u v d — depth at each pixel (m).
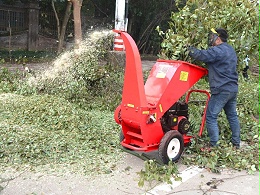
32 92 8.05
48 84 8.09
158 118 4.57
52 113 6.39
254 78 11.80
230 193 4.11
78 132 5.81
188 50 4.90
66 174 4.38
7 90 8.27
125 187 4.14
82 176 4.36
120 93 7.88
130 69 4.39
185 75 4.81
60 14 20.48
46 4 20.00
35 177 4.26
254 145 5.80
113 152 5.17
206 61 4.91
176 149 4.78
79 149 5.15
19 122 6.05
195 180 4.42
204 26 5.36
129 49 4.37
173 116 4.85
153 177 4.27
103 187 4.11
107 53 9.09
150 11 20.59
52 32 20.58
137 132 4.75
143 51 22.56
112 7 21.39
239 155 5.21
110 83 8.11
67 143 5.27
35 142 5.19
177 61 4.77
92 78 8.02
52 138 5.42
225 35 5.10
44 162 4.68
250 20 5.84
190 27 5.39
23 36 18.97
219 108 5.12
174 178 4.42
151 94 4.67
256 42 6.12
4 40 18.41
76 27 10.77
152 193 4.02
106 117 6.80
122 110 4.57
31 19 18.91
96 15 22.00
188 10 5.51
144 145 4.56
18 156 4.75
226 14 5.60
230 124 5.50
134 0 19.80
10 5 18.91
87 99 7.81
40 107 6.62
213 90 5.05
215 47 4.95
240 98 8.06
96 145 5.34
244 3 5.88
